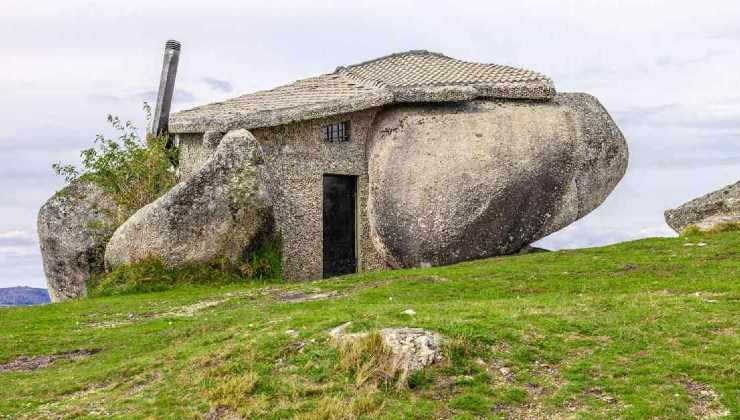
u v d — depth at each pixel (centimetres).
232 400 1333
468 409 1284
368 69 3494
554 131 3048
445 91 3097
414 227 2856
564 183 2988
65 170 3366
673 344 1463
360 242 3150
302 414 1277
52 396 1529
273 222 2830
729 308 1650
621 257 2388
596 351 1444
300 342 1484
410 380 1347
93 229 3253
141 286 2622
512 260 2519
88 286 2992
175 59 3522
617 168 3166
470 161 2925
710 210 3114
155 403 1371
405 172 2958
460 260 2848
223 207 2731
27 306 2406
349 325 1502
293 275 2980
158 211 2688
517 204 2895
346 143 3144
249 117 2900
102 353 1827
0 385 1633
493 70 3372
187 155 3212
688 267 2195
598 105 3281
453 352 1395
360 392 1321
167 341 1834
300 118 2952
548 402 1300
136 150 3291
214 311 2134
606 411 1263
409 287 2183
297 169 3020
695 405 1272
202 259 2714
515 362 1403
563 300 1797
